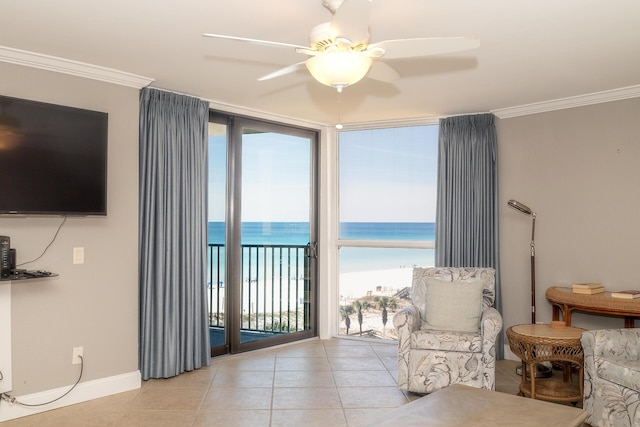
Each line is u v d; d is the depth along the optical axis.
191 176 4.17
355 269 5.59
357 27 1.95
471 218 4.81
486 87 3.99
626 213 4.10
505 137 4.79
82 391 3.50
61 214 3.26
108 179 3.63
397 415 2.19
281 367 4.39
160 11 2.59
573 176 4.38
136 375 3.79
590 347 3.13
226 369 4.31
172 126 4.04
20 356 3.22
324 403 3.53
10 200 3.05
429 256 5.26
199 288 4.26
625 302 3.67
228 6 2.53
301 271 5.47
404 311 3.81
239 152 4.83
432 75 3.68
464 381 3.54
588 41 3.00
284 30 2.84
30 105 3.13
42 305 3.31
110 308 3.65
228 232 4.79
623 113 4.12
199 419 3.23
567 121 4.42
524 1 2.46
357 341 5.37
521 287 4.68
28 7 2.55
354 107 4.70
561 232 4.45
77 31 2.87
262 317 5.17
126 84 3.71
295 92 4.18
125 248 3.73
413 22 2.70
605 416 3.00
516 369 4.30
